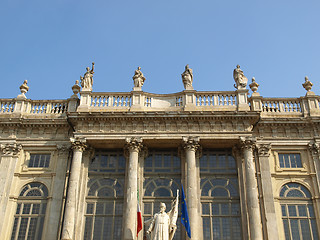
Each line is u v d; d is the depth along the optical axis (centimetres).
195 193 2538
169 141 2725
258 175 2688
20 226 2614
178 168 2770
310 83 2969
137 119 2741
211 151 2822
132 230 2423
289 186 2705
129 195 2522
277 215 2600
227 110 2794
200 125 2739
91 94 2908
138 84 2917
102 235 2581
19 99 2964
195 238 2406
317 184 2667
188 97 2859
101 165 2800
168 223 2327
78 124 2753
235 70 2977
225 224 2595
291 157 2788
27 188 2728
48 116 2914
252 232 2411
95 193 2709
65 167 2745
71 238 2427
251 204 2480
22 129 2870
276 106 2930
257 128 2822
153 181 2739
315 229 2575
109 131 2730
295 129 2822
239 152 2745
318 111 2858
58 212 2605
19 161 2791
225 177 2736
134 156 2648
